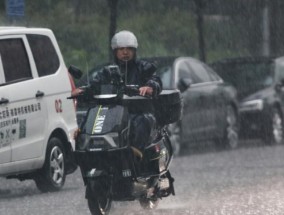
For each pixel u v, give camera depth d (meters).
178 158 43.22
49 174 31.30
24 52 31.11
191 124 45.09
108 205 23.20
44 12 64.62
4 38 30.33
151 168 24.02
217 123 48.25
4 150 29.17
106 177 22.64
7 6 40.03
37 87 31.05
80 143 22.72
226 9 70.94
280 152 46.56
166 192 24.88
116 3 49.03
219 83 49.03
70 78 33.09
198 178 33.53
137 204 26.47
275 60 55.94
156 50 68.75
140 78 23.92
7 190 31.86
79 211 25.47
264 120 52.94
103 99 22.97
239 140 56.78
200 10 58.00
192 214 24.25
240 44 74.19
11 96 29.61
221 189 29.98
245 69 55.25
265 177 33.41
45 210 25.80
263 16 69.62
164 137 24.69
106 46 63.53
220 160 41.75
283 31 71.12
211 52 73.81
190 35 73.06
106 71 23.45
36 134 30.72
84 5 67.69
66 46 62.66
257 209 25.08
